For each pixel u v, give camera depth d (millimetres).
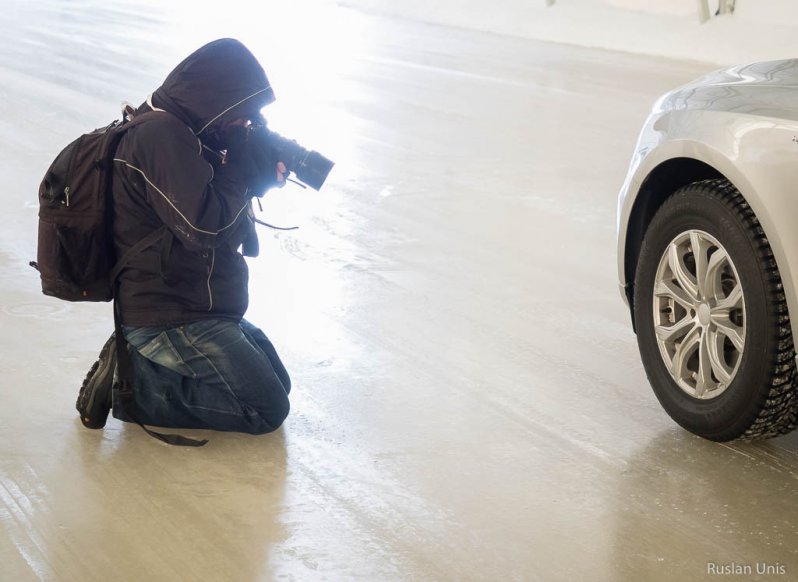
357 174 9305
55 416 4625
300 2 26500
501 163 9844
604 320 5941
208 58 4227
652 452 4410
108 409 4496
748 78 4352
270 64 16047
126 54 17094
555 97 13461
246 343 4422
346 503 3977
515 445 4457
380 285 6438
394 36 20125
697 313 4367
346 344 5496
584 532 3818
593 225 7883
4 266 6555
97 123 11234
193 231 4180
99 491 4023
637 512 3957
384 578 3514
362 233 7543
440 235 7539
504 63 16547
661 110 4621
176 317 4367
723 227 4152
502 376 5148
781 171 3896
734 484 4164
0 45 18016
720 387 4301
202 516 3861
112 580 3469
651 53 17641
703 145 4207
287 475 4176
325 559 3613
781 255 3910
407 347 5477
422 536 3771
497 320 5906
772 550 3730
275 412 4434
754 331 4051
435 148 10430
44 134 10578
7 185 8500
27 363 5152
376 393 4926
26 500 3943
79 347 5371
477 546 3717
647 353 4660
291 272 6656
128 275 4344
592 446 4461
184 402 4426
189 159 4172
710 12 17797
